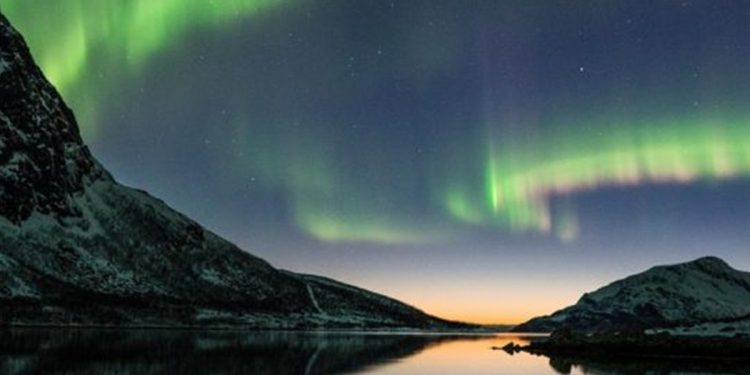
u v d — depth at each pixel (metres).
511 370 73.19
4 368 56.19
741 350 93.56
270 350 98.25
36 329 156.75
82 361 65.94
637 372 71.25
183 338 132.75
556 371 72.62
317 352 97.44
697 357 95.19
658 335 114.38
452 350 115.56
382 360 84.94
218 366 66.50
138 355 77.38
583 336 132.62
